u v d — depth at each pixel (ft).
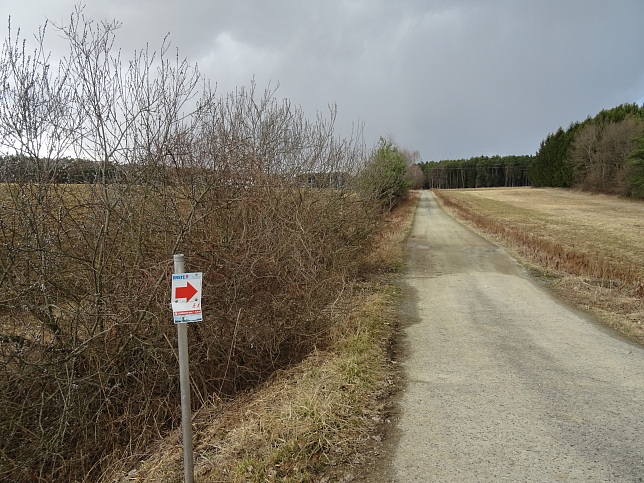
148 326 15.26
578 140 199.11
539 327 22.39
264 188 18.63
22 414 13.89
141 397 15.79
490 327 22.47
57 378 13.58
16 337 13.83
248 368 17.65
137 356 15.70
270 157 21.70
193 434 13.70
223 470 10.77
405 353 18.85
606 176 177.47
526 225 78.79
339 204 30.25
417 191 277.23
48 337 15.07
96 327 14.83
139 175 15.47
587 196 176.96
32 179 13.92
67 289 14.64
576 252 45.62
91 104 14.51
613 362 17.54
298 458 10.97
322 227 25.27
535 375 16.31
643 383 15.55
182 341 9.40
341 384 14.88
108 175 15.19
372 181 37.17
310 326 20.24
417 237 64.23
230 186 17.69
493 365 17.34
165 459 12.44
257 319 17.80
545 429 12.46
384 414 13.44
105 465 14.25
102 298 14.43
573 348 19.21
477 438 12.03
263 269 17.79
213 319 16.65
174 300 9.21
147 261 15.47
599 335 21.02
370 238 37.63
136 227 15.57
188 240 16.05
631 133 163.94
